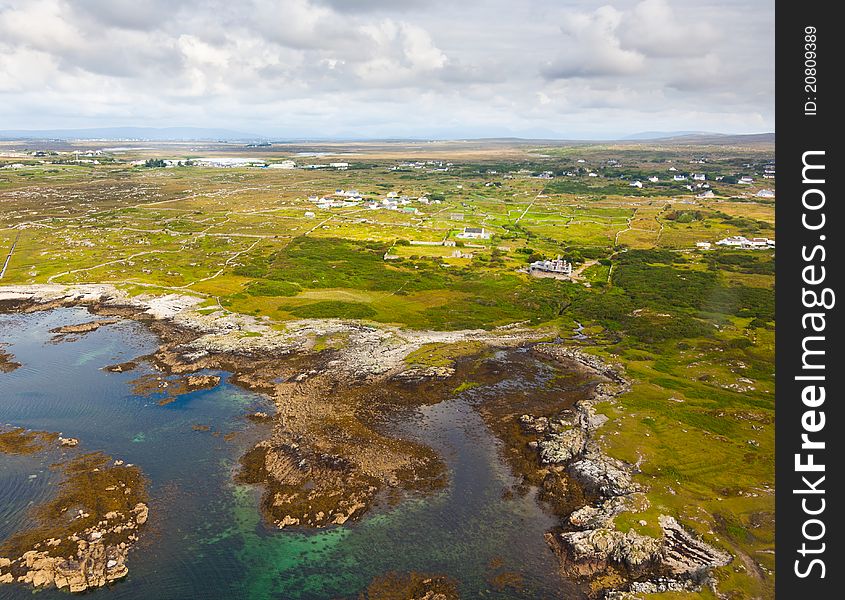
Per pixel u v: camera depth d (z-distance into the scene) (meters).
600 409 86.25
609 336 117.56
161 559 56.12
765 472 70.06
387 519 62.62
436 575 55.22
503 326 123.75
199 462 71.94
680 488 66.81
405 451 75.62
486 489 68.25
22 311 125.56
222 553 57.19
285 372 98.44
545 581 54.62
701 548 57.09
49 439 76.12
